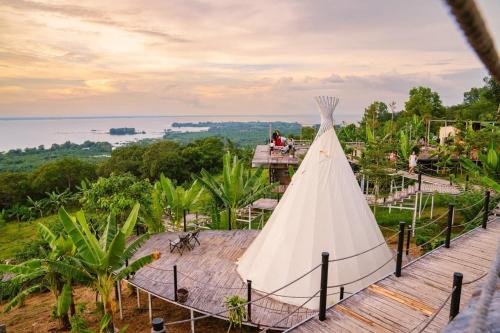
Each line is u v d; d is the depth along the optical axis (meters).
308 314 9.14
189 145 64.69
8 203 51.28
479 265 7.80
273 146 28.77
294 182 11.16
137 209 11.36
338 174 10.76
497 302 1.73
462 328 1.64
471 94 61.50
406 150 26.03
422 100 45.47
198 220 22.05
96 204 15.53
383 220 20.33
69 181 55.38
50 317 13.68
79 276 9.60
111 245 9.11
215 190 18.23
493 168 16.52
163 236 15.80
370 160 20.23
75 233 9.35
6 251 31.94
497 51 0.68
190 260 13.02
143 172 56.16
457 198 17.23
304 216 10.29
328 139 11.21
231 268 12.16
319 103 11.62
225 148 65.81
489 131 23.91
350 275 9.64
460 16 0.53
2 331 6.59
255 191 19.28
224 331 10.82
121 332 10.11
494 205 15.11
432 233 17.47
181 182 57.41
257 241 11.63
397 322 5.96
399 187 22.59
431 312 6.16
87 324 12.37
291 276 9.85
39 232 11.89
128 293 14.38
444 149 25.59
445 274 7.45
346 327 5.89
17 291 16.17
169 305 12.98
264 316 9.13
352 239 10.05
